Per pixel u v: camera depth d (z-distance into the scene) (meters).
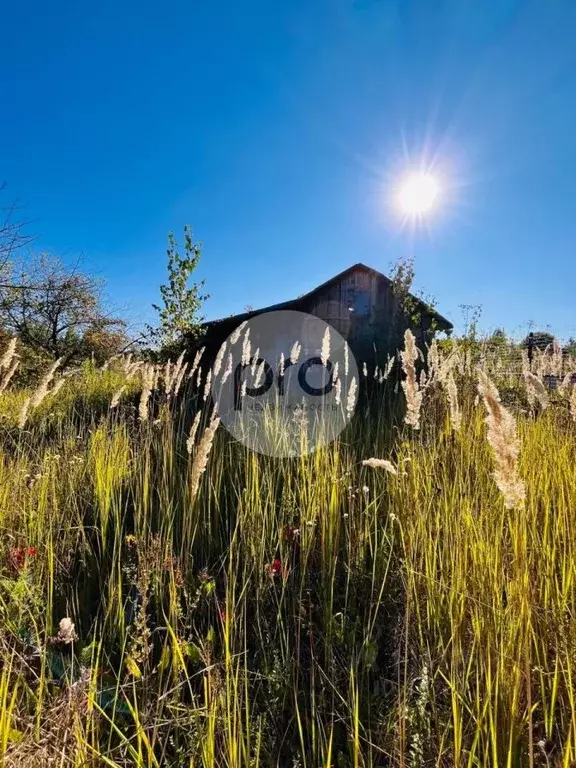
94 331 19.28
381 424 4.82
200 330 11.20
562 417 4.42
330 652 1.94
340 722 1.70
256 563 2.55
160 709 1.64
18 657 1.81
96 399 7.66
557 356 5.40
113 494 3.16
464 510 2.53
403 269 10.16
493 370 7.02
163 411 4.46
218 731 1.58
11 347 3.42
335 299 14.05
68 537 2.88
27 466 3.86
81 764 1.33
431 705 1.64
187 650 1.90
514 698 1.43
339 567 2.63
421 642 1.89
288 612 2.29
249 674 1.91
